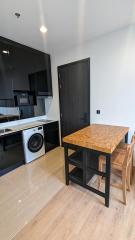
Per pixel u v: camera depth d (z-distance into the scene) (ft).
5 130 8.85
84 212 5.43
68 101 10.98
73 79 10.28
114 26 7.46
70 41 9.12
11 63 8.75
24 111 11.16
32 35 8.14
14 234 4.69
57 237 4.53
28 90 10.03
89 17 6.57
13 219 5.26
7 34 7.91
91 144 5.68
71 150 11.39
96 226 4.85
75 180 6.77
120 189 6.57
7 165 8.46
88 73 9.38
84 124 10.30
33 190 6.82
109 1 5.52
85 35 8.36
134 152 7.95
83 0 5.41
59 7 5.75
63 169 8.70
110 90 8.70
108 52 8.39
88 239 4.43
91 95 9.55
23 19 6.48
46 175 8.08
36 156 10.16
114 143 5.74
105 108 9.10
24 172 8.48
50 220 5.15
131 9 6.05
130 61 7.75
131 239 4.37
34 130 9.86
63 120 11.75
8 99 8.97
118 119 8.70
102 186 6.82
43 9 5.83
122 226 4.81
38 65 10.55
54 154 10.94
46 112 12.91
